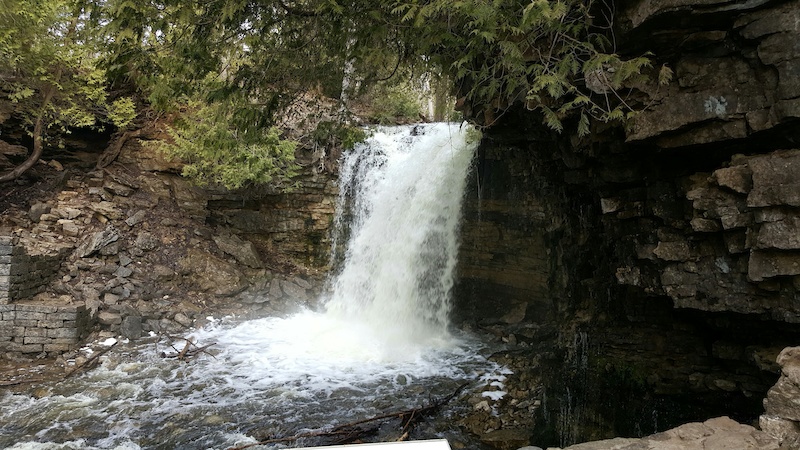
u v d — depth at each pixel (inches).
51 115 406.6
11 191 402.3
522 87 180.7
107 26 143.7
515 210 343.3
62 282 350.3
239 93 177.5
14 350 301.0
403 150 464.4
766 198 129.5
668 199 175.3
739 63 139.6
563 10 125.6
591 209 250.2
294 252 497.0
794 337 147.8
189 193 462.3
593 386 237.0
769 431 93.5
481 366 317.4
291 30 174.6
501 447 216.4
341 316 437.1
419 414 244.1
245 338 361.1
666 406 198.4
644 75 150.7
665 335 205.6
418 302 411.2
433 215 416.5
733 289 150.4
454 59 166.1
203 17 152.8
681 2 133.5
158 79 167.2
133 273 391.5
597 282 249.8
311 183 486.6
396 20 161.6
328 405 254.8
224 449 207.9
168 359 311.4
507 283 369.7
